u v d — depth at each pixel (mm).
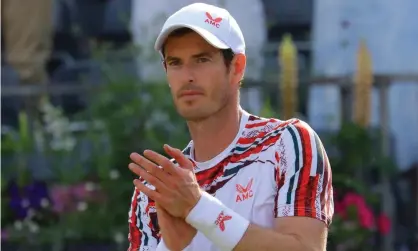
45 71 22500
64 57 22578
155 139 19438
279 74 21047
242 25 22312
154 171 8953
